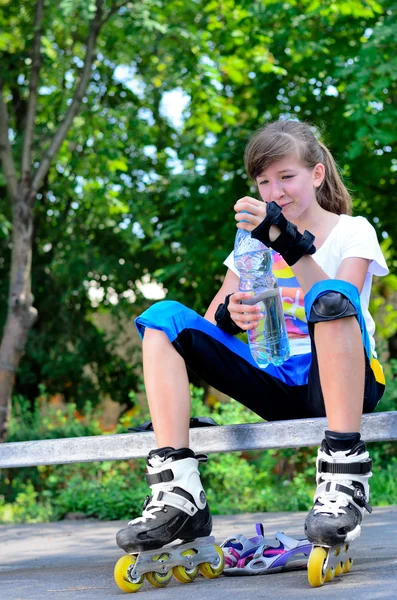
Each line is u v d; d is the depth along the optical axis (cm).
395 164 1141
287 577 226
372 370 242
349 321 214
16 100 1277
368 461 218
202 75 1024
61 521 691
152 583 221
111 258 1364
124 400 1496
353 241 257
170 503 217
